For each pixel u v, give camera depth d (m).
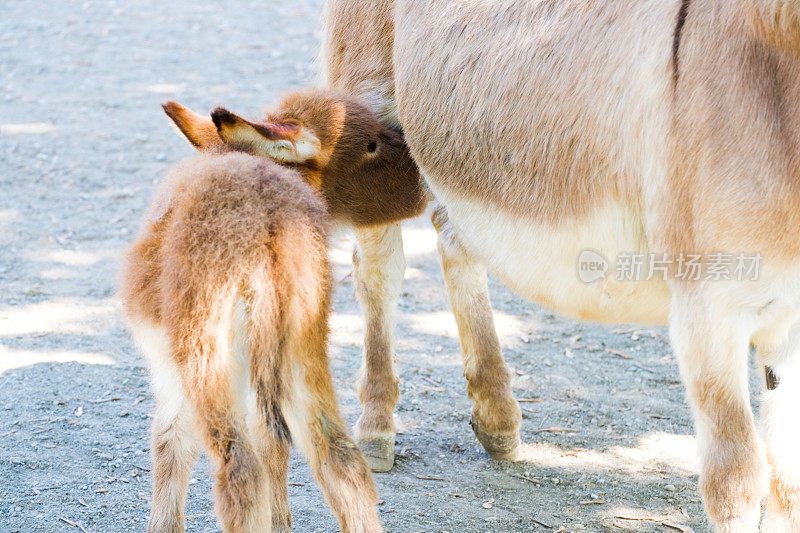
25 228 12.20
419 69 6.45
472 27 6.12
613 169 5.29
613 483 7.07
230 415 5.14
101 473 7.03
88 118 16.64
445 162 6.36
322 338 5.45
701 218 4.81
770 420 5.23
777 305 4.84
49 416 7.84
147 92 18.08
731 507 4.90
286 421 5.29
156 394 5.77
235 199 5.21
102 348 9.23
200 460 7.35
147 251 5.64
